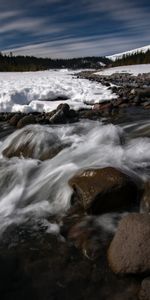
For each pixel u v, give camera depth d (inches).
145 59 2874.0
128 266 106.7
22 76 1242.6
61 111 373.4
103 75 1540.4
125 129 302.0
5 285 115.0
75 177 162.7
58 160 209.9
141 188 155.8
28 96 527.8
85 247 127.4
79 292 108.0
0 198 187.3
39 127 285.9
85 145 236.7
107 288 106.9
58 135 266.2
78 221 147.1
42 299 107.5
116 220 142.7
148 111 399.5
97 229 138.3
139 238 108.3
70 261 122.4
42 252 130.1
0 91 532.7
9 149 250.2
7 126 376.8
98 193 147.0
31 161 223.0
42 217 157.6
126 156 205.6
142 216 115.1
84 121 357.4
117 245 113.7
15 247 135.5
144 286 98.7
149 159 199.6
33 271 120.1
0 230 149.5
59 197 169.5
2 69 2326.5
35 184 190.9
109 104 434.3
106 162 189.9
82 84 757.9
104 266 116.0
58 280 114.2
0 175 209.0
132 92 533.0
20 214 163.2
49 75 1413.6
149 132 276.5
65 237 137.9
